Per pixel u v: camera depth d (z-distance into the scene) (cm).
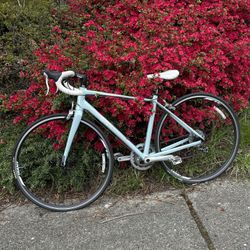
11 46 311
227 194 242
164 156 242
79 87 228
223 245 204
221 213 226
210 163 263
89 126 229
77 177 247
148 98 235
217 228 215
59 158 242
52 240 213
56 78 213
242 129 289
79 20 321
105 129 247
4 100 270
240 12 318
